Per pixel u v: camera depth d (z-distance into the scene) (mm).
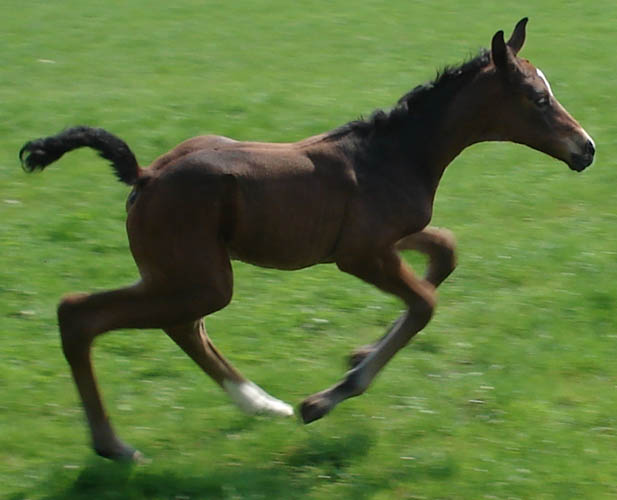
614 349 9680
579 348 9688
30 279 11109
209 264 7668
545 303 10648
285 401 8906
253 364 9508
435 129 8406
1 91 18578
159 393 9000
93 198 13469
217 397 8930
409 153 8344
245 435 8320
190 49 22047
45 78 19641
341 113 17219
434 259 9117
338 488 7586
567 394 8906
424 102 8414
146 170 7797
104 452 7773
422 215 8297
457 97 8422
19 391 8898
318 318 10383
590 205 13547
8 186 13898
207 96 18031
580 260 11680
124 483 7605
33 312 10406
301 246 7996
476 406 8750
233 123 16594
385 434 8328
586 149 8477
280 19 24812
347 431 8367
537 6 25859
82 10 25781
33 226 12508
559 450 8016
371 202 8070
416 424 8430
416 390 9016
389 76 19703
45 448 8078
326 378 9234
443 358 9641
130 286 7785
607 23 23906
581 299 10680
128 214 7898
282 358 9633
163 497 7473
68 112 17094
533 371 9344
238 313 10461
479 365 9500
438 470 7758
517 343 9875
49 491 7543
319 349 9820
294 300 10750
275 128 16453
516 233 12562
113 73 20062
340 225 8055
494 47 8242
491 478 7637
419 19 24672
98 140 7633
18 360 9453
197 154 7785
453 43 22328
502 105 8438
